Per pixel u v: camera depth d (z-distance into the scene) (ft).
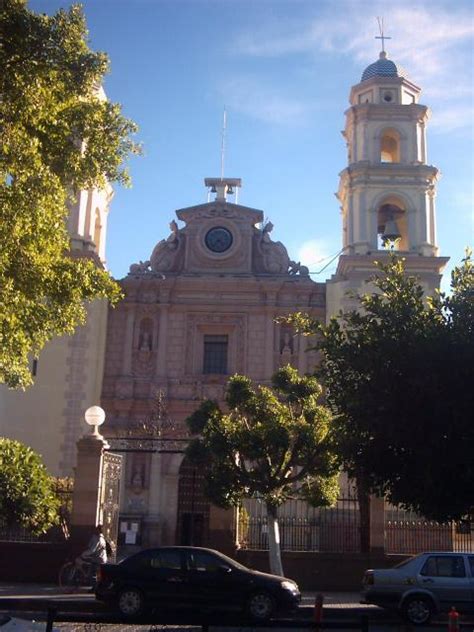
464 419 34.71
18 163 46.65
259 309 123.44
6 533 75.61
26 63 47.47
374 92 134.10
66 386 115.55
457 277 40.57
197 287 124.06
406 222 127.54
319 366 40.45
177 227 128.88
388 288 40.88
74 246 118.73
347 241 127.85
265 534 81.92
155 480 114.21
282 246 127.54
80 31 51.19
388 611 60.44
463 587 55.57
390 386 36.47
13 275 50.34
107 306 123.44
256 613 53.57
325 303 123.24
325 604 64.54
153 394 118.93
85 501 74.28
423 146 131.95
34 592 65.77
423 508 37.91
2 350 52.44
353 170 127.75
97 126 55.67
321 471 73.67
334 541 80.94
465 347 35.73
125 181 57.67
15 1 47.88
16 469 59.62
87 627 48.39
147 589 53.93
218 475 73.72
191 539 82.12
